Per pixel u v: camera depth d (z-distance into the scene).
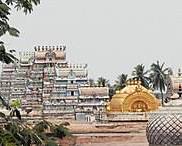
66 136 21.59
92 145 82.00
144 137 87.38
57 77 155.50
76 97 148.38
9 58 21.00
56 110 142.12
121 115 108.75
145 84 186.62
